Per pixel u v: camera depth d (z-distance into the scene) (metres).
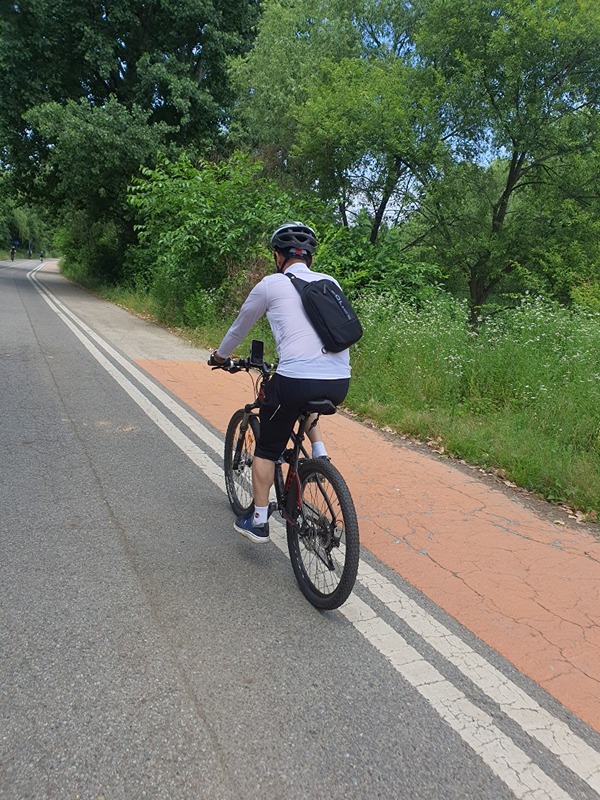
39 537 3.63
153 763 2.09
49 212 30.69
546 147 17.77
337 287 3.17
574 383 6.86
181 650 2.70
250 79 21.84
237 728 2.28
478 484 5.21
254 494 3.44
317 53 21.39
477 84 17.44
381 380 8.02
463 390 7.80
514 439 5.98
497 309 17.83
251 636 2.86
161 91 22.61
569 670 2.81
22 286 24.73
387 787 2.08
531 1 16.78
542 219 19.00
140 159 20.69
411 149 17.34
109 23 22.44
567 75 17.23
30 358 8.94
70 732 2.19
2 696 2.33
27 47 21.31
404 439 6.45
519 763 2.25
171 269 14.30
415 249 19.73
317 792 2.04
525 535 4.26
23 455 5.00
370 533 4.11
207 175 14.16
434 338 8.58
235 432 4.23
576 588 3.57
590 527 4.50
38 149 23.73
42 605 2.94
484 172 18.95
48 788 1.96
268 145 21.50
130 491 4.45
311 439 3.32
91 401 6.84
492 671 2.77
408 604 3.27
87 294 23.78
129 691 2.42
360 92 17.03
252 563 3.56
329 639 2.89
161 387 7.79
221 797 1.98
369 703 2.49
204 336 12.00
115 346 10.74
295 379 3.02
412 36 21.23
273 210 13.95
